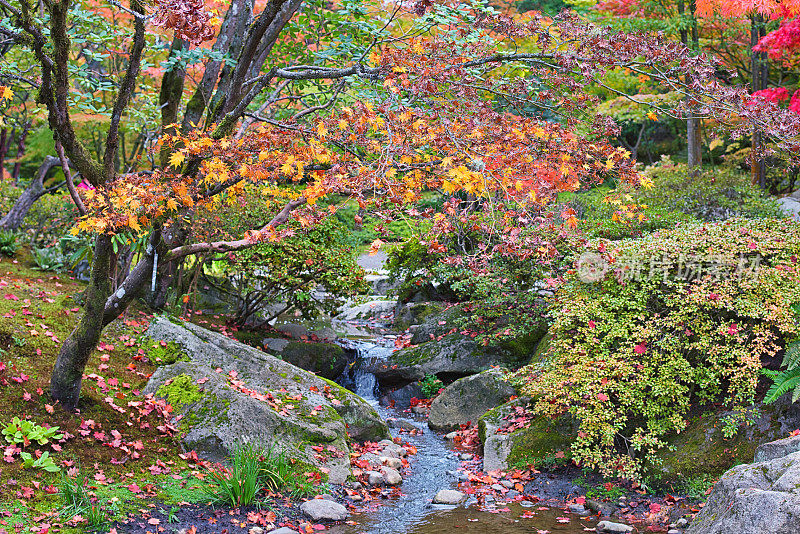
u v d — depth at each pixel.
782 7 8.60
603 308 5.98
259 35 4.78
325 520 4.63
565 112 4.48
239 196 7.55
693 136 12.06
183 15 3.31
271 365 6.76
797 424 5.08
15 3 5.88
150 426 5.45
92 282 5.06
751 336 5.68
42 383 5.39
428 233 4.27
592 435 5.48
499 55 4.45
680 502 5.00
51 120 4.45
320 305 9.34
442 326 9.23
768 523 3.54
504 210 4.02
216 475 4.91
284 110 7.36
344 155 4.12
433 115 3.97
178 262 8.27
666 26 10.81
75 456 4.79
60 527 3.95
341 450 5.77
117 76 8.98
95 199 4.04
